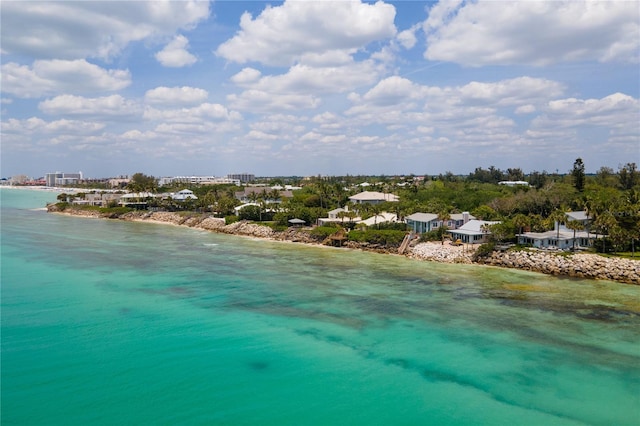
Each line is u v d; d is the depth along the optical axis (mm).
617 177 161250
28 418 29750
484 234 87938
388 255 90500
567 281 66500
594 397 33406
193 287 61875
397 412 31438
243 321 48031
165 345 41438
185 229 136250
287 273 71875
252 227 121688
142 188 191375
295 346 41781
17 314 49031
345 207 134375
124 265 76500
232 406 31828
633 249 72188
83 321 47219
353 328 46406
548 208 115188
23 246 95000
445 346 41969
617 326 46938
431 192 150750
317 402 32531
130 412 30766
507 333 45062
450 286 63469
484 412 31516
